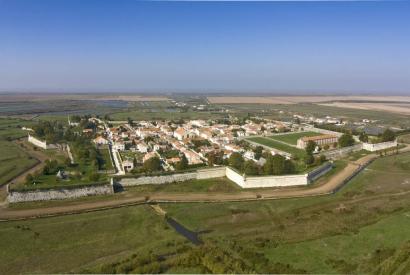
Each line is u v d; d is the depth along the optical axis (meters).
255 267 76.75
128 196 128.50
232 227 100.81
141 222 103.75
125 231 97.88
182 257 80.12
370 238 91.06
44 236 94.12
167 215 109.44
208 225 102.38
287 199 124.56
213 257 79.38
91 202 122.12
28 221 104.31
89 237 94.00
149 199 125.25
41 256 83.62
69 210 113.94
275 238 92.25
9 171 157.38
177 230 99.25
